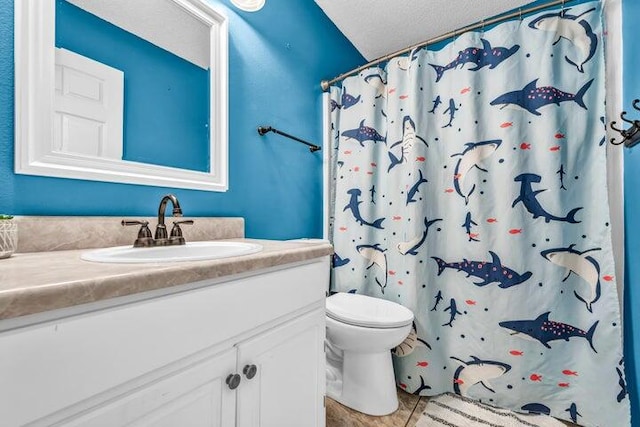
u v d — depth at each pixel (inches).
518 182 50.5
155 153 40.4
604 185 44.7
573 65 47.7
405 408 51.7
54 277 16.3
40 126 29.5
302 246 35.6
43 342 14.4
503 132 51.6
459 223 55.6
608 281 43.8
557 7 65.4
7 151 28.0
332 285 70.2
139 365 18.1
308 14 68.8
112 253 28.2
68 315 15.4
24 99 28.6
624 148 43.8
